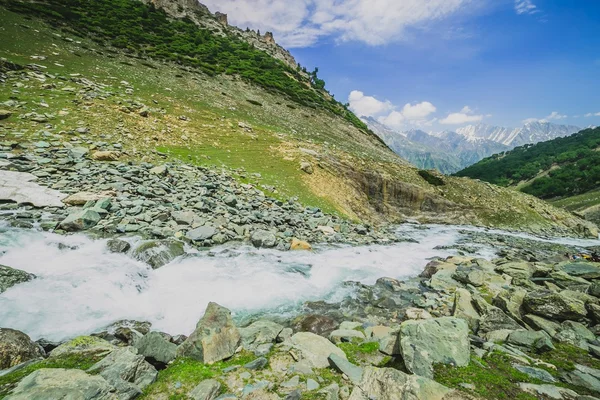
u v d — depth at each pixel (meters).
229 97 52.31
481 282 13.75
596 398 5.19
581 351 7.46
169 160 23.08
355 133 69.88
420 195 39.78
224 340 6.24
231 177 23.97
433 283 14.13
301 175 30.03
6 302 7.32
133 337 7.05
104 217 13.45
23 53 33.81
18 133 18.61
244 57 89.94
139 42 63.19
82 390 4.03
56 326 7.05
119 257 10.98
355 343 7.44
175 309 9.01
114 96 31.08
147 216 14.34
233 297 10.34
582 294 10.80
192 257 12.73
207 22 116.94
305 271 13.75
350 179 34.62
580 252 29.05
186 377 5.12
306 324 9.11
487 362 6.43
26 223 11.32
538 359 6.83
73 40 47.22
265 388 4.99
